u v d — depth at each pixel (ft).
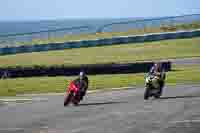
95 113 177.06
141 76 364.79
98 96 248.93
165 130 135.74
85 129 141.28
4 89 305.12
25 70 381.19
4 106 219.82
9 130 146.30
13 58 569.64
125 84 312.71
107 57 547.08
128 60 513.86
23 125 155.74
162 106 189.47
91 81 336.29
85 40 642.22
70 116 172.04
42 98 252.01
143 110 179.63
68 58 550.36
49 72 383.24
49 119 166.71
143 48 614.75
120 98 231.30
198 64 457.27
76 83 208.03
